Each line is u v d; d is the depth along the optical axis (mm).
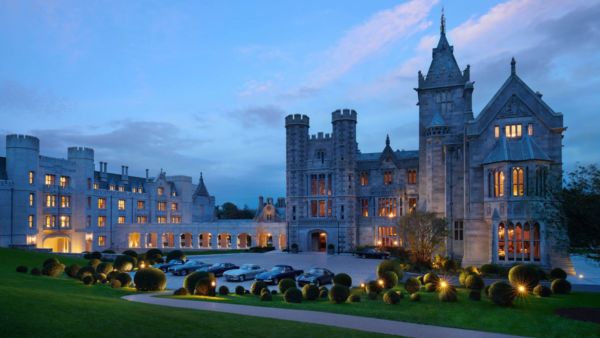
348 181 74625
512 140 45500
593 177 25969
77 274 37312
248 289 36562
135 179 112750
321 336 17672
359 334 18516
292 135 78438
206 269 47062
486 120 47188
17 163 75438
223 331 17234
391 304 27500
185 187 124188
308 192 77438
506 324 21844
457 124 56656
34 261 47969
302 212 77312
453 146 51562
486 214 45031
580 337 19672
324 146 77312
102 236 94875
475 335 19641
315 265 54500
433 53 59156
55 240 86750
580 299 28562
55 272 38125
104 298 24750
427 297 29703
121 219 101250
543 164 42938
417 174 73250
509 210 43000
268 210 103125
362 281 40062
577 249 27719
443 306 26672
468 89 53594
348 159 75000
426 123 58094
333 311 24500
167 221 116938
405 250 49750
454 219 50625
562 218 27422
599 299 28531
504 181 43594
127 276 35000
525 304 26984
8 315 15930
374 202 75750
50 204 82875
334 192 75625
